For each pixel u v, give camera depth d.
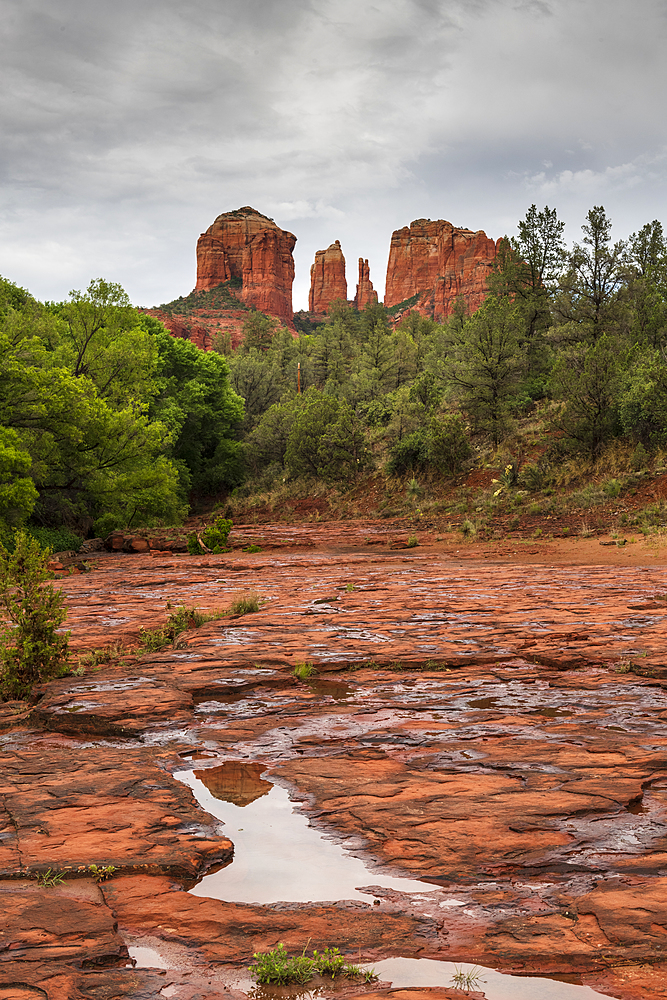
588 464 33.91
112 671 8.36
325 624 11.52
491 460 40.34
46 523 35.94
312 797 4.41
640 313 44.22
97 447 34.97
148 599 15.95
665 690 7.03
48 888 3.25
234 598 15.70
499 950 2.67
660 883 3.18
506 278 54.19
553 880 3.25
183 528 37.56
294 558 26.58
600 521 28.27
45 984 2.45
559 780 4.58
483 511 33.97
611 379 33.84
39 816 4.10
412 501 40.00
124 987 2.45
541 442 39.44
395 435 51.22
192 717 6.46
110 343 39.38
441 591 15.81
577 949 2.66
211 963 2.62
